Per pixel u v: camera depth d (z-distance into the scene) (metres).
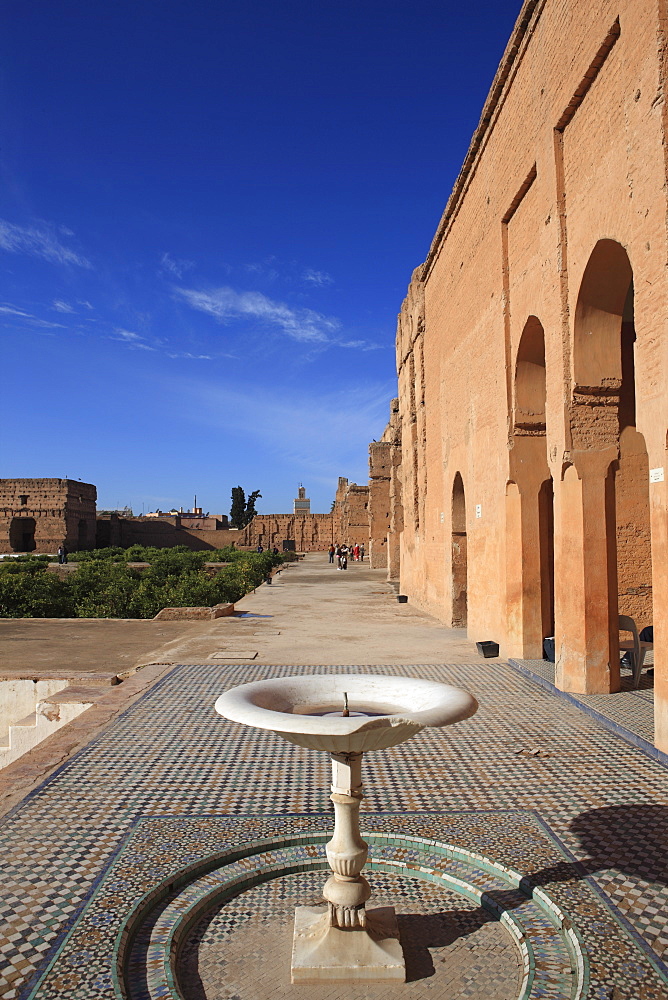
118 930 2.88
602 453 6.81
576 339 6.68
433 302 14.84
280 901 3.28
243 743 5.63
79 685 8.12
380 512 36.09
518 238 8.60
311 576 30.14
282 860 3.60
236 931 3.04
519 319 8.56
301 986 2.69
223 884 3.34
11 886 3.26
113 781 4.73
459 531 12.70
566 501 7.00
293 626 12.88
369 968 2.70
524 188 8.17
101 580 19.23
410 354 17.61
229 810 4.20
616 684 6.91
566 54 6.52
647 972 2.59
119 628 12.98
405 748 5.44
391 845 3.77
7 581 17.00
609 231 5.80
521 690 7.32
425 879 3.47
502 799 4.35
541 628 8.84
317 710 3.35
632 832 3.82
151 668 8.68
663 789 4.48
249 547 60.62
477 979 2.72
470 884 3.32
